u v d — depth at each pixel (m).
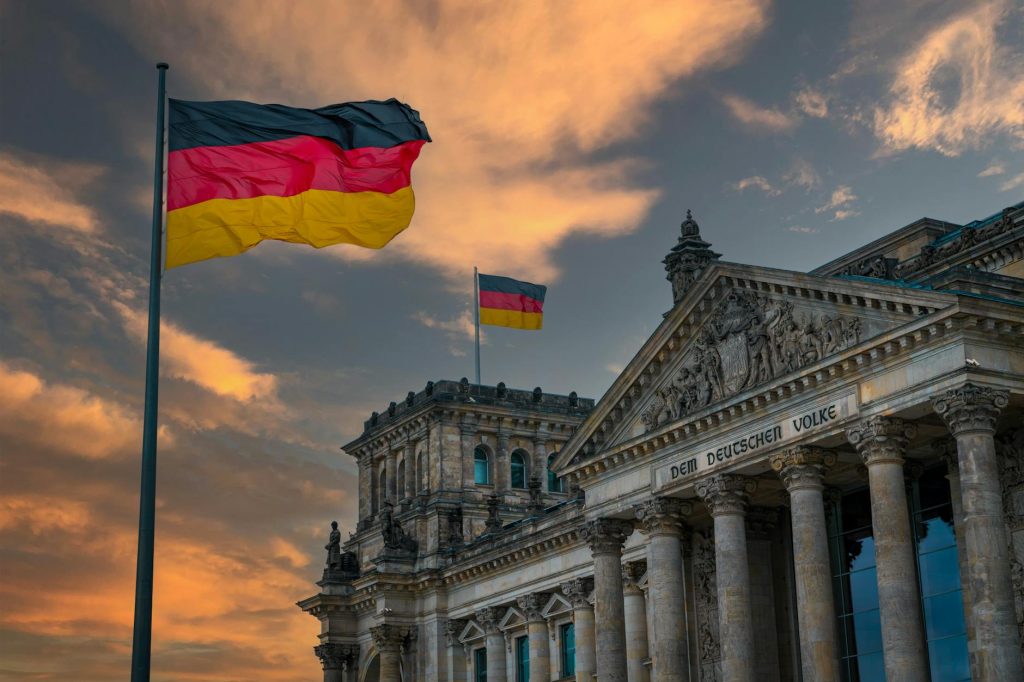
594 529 105.19
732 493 94.38
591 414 105.19
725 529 94.12
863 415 84.38
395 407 171.12
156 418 58.47
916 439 87.31
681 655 98.06
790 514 101.88
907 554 81.56
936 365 80.38
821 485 89.00
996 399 78.31
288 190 71.81
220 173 70.56
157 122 63.75
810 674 85.69
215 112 71.25
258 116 72.12
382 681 151.38
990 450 77.69
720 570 93.69
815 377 87.00
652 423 101.19
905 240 110.38
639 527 106.44
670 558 99.56
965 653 87.56
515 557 139.00
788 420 89.62
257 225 70.88
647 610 119.69
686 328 98.19
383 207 74.06
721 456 94.69
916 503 92.12
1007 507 83.62
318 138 73.00
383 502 170.12
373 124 74.75
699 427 95.88
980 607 75.38
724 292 95.38
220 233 69.94
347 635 161.50
